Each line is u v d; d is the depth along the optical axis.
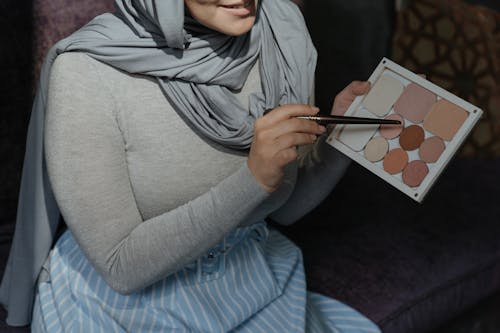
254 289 1.13
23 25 1.33
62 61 0.92
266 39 1.08
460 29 1.92
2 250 1.39
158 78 0.95
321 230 1.58
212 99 0.98
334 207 1.68
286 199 1.17
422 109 1.04
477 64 1.92
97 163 0.92
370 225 1.62
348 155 1.05
